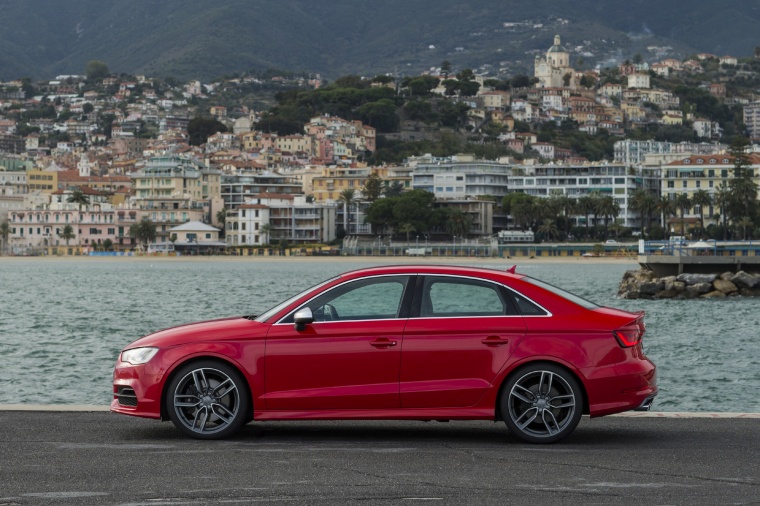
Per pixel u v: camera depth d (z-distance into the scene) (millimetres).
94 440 18047
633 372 17438
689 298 105688
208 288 140625
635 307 92375
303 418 17594
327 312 17750
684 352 53562
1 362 48906
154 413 17891
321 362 17531
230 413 17984
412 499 13922
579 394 17500
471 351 17422
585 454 16922
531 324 17516
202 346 17781
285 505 13602
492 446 17656
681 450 17266
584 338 17453
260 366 17625
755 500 13914
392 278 17891
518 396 17531
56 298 114188
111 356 51625
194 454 16859
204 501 13805
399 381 17469
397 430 19438
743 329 67688
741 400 37250
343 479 15070
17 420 20078
